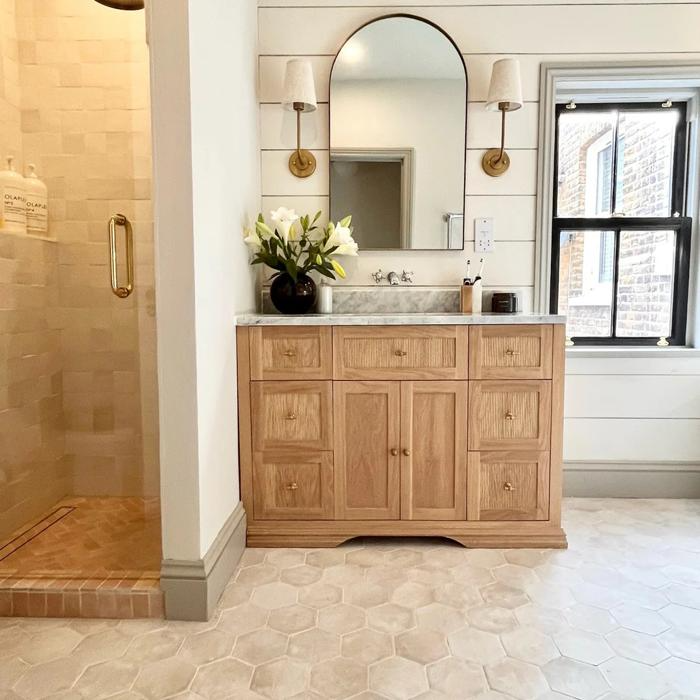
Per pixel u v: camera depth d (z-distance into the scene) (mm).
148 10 1464
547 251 2426
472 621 1530
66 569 1697
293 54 2391
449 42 2355
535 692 1250
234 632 1485
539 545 1982
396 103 2387
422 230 2422
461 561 1889
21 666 1348
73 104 2258
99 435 2348
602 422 2479
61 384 2326
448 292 2430
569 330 2592
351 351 1966
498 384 1960
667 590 1692
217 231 1731
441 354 1959
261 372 1974
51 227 2287
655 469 2473
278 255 2240
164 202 1493
